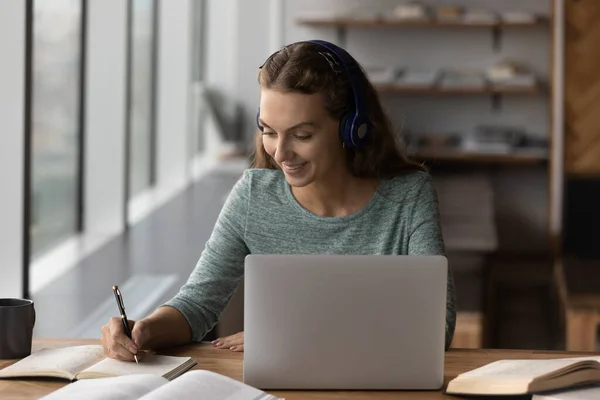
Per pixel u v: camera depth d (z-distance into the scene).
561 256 7.30
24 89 4.20
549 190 7.47
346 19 7.59
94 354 2.02
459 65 7.86
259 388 1.88
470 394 1.83
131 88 7.61
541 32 7.75
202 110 8.97
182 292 2.31
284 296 1.85
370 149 2.31
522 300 6.33
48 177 5.92
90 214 6.64
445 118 7.91
